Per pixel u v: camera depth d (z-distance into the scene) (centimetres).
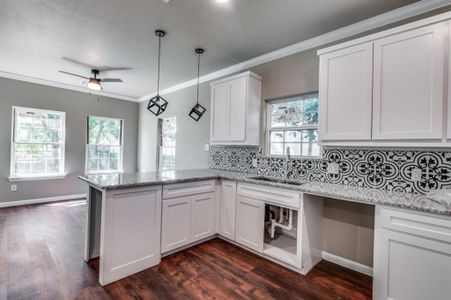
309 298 188
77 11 226
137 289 194
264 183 246
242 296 188
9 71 413
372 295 188
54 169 487
